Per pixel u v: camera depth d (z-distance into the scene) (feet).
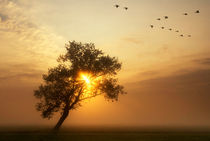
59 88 175.42
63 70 176.45
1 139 139.85
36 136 151.12
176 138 152.66
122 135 165.58
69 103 176.65
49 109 175.73
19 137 147.54
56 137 149.07
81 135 159.84
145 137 156.56
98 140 141.18
